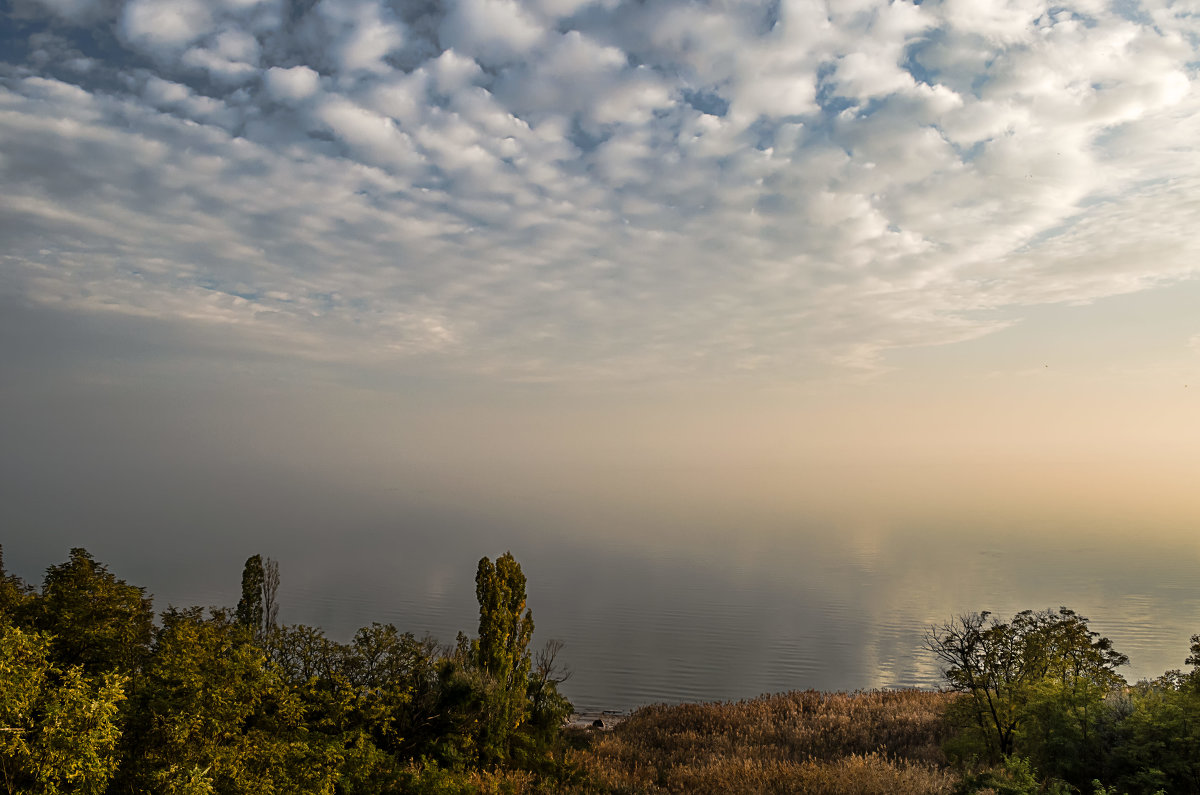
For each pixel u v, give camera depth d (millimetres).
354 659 14203
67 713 6633
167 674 8578
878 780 13625
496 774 14836
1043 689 14414
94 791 6711
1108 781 11820
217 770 8117
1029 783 11609
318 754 10469
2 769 6367
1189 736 11391
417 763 14266
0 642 6906
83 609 9617
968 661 16438
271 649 13047
